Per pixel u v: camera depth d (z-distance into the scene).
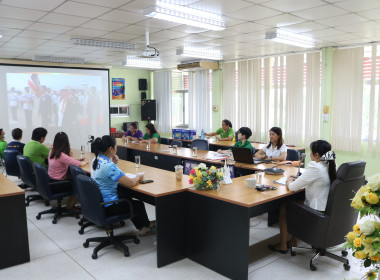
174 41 5.88
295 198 3.11
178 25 4.68
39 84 7.98
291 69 7.03
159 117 10.67
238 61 8.09
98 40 5.71
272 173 3.61
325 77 6.42
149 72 10.87
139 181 3.21
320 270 2.81
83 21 4.43
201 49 6.73
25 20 4.35
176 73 10.16
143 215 3.46
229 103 8.43
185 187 3.01
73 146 8.50
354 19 4.30
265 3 3.64
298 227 2.82
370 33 5.15
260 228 3.78
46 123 8.12
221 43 6.05
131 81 10.51
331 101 6.49
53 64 8.48
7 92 7.64
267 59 7.45
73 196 4.24
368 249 1.29
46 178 3.80
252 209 2.66
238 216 2.56
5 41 5.78
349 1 3.54
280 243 3.17
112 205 3.04
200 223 2.89
